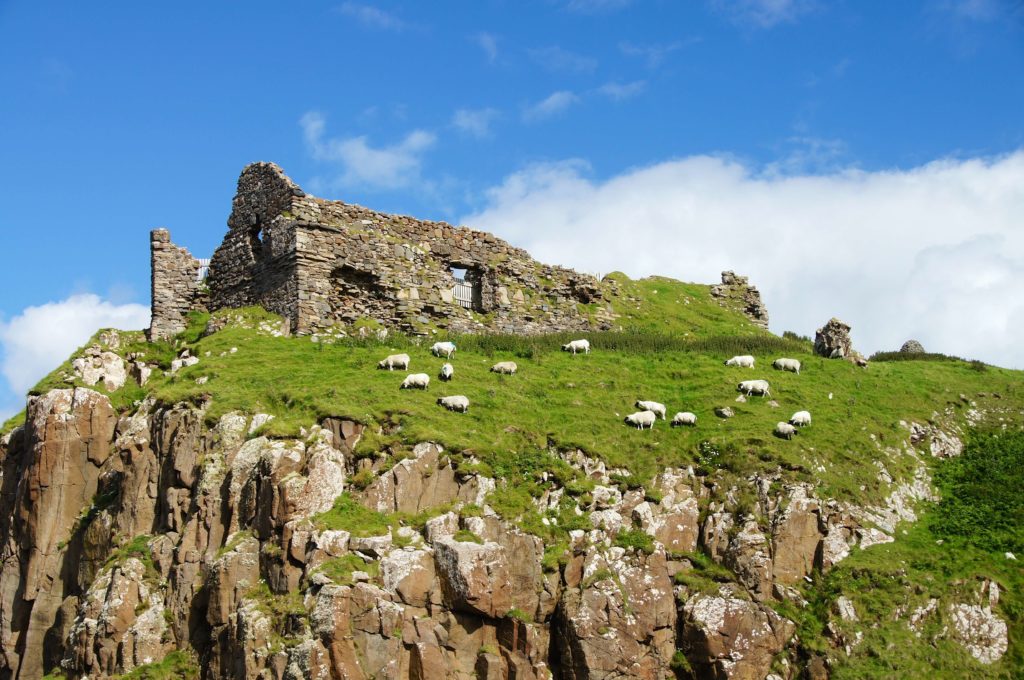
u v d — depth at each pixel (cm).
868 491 4603
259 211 6031
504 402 4853
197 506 4200
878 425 5156
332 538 3869
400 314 5925
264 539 3972
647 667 3922
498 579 3888
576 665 3859
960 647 3997
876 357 6756
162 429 4597
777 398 5250
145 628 3981
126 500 4512
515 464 4369
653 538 4216
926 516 4659
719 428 4831
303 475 4075
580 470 4428
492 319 6312
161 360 5641
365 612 3691
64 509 4750
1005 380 6016
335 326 5675
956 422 5456
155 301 6075
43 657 4447
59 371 5275
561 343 6022
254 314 5675
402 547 3903
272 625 3725
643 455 4588
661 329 7069
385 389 4781
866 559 4259
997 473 4962
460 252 6388
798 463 4503
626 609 3966
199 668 3859
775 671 3953
